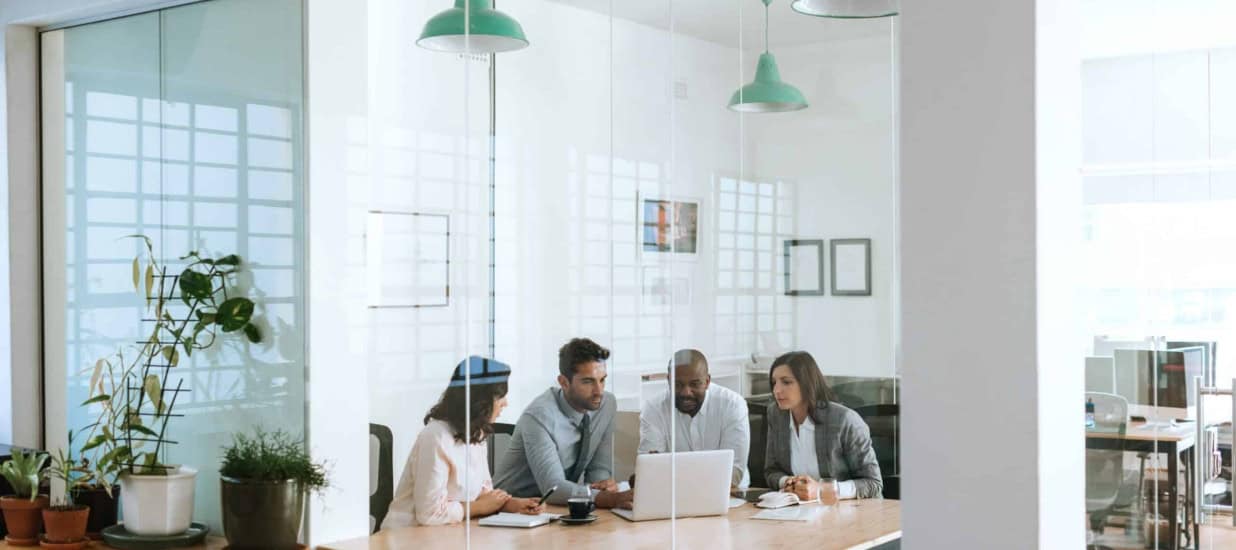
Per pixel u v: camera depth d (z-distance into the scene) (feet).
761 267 9.95
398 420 10.94
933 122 5.59
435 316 10.92
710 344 10.11
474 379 10.74
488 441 10.75
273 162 11.35
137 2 12.05
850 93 9.57
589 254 10.51
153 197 12.19
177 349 11.98
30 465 12.04
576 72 10.57
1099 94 8.22
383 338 11.00
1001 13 5.38
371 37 11.05
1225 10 7.53
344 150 11.10
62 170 12.87
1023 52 5.32
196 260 11.87
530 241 10.66
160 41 12.12
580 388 10.51
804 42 9.75
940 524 5.59
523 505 10.65
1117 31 8.07
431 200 10.88
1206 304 7.84
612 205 10.43
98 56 12.60
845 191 9.61
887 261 9.42
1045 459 5.34
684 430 10.18
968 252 5.49
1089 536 8.46
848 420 9.59
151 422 12.11
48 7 12.59
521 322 10.67
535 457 10.61
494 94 10.77
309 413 11.16
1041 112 5.32
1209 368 7.86
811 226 9.76
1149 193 8.02
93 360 12.62
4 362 12.93
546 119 10.64
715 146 10.12
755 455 9.98
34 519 11.85
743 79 10.00
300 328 11.19
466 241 10.81
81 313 12.73
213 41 11.75
